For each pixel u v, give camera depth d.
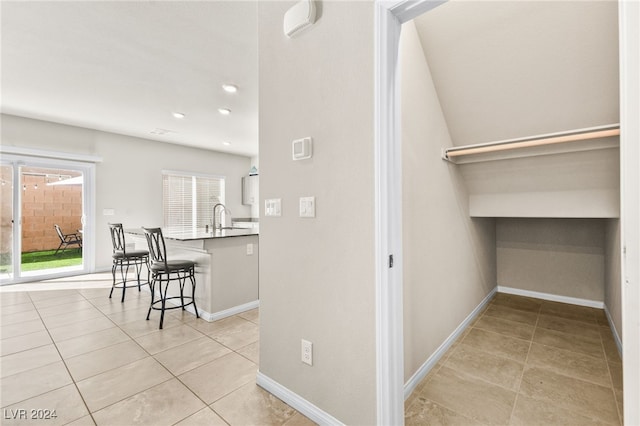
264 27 1.88
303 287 1.67
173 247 3.59
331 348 1.55
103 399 1.78
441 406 1.75
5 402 1.75
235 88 3.57
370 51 1.38
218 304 3.10
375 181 1.37
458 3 1.88
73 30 2.47
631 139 0.79
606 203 2.44
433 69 2.19
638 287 0.79
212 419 1.63
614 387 1.89
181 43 2.67
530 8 1.73
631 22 0.79
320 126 1.58
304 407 1.67
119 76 3.27
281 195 1.78
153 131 5.41
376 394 1.39
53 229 5.10
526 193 2.76
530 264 3.78
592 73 1.82
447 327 2.46
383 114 1.34
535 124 2.20
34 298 3.82
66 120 4.75
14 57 2.88
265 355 1.90
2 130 4.46
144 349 2.42
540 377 2.02
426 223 2.11
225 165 7.39
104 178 5.43
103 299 3.79
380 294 1.36
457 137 2.54
